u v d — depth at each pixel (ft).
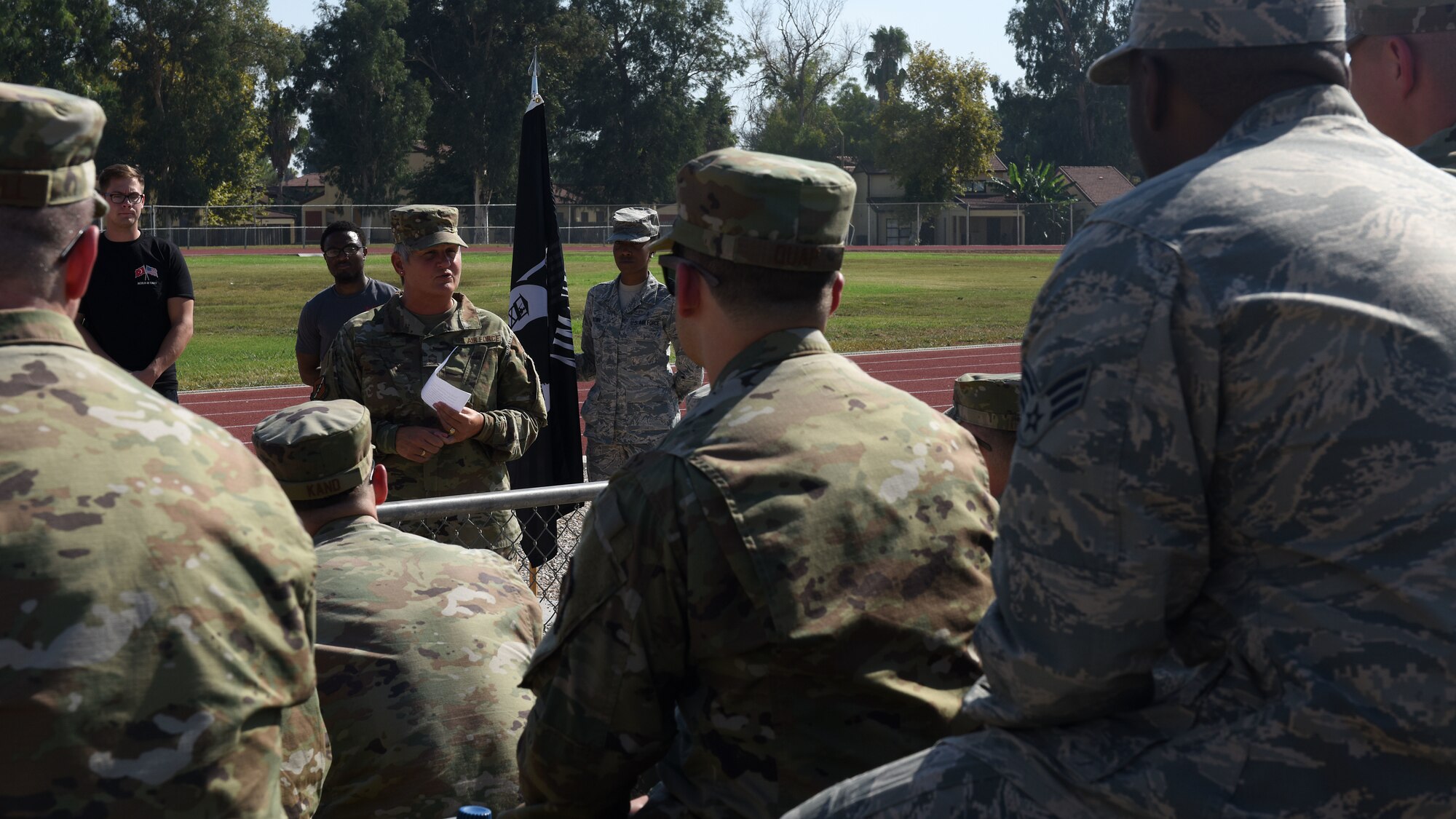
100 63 185.47
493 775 7.64
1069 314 4.36
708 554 5.56
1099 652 4.22
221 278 109.60
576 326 68.54
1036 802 4.52
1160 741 4.34
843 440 5.92
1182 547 4.17
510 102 206.80
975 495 6.20
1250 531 4.14
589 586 5.80
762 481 5.65
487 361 16.19
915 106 223.71
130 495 4.30
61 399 4.42
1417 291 4.04
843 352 65.51
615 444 21.91
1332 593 3.98
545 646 6.01
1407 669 3.85
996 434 8.84
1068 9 284.20
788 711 5.63
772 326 6.24
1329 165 4.39
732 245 6.12
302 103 209.36
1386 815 3.94
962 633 5.88
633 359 21.72
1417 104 7.06
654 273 26.09
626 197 220.43
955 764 4.77
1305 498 4.02
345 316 21.44
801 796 5.64
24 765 3.98
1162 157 4.97
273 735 4.55
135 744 4.13
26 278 4.54
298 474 8.20
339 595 7.80
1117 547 4.17
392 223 16.11
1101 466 4.18
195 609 4.31
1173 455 4.13
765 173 6.07
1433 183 4.49
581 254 146.51
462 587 8.09
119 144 189.47
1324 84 4.73
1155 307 4.16
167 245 21.81
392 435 15.55
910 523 5.86
